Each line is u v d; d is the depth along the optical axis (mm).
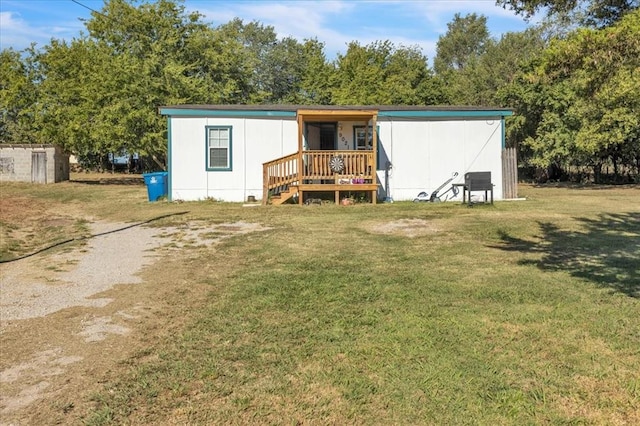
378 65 38719
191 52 27766
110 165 42031
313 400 3268
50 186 24328
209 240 9562
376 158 15828
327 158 15266
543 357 3836
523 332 4340
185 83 24797
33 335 4551
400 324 4582
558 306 5027
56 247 9375
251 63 32188
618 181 26188
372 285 5988
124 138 23016
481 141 16547
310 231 10258
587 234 9398
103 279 6711
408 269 6816
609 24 5438
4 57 34656
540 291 5574
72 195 19844
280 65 43219
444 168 16547
